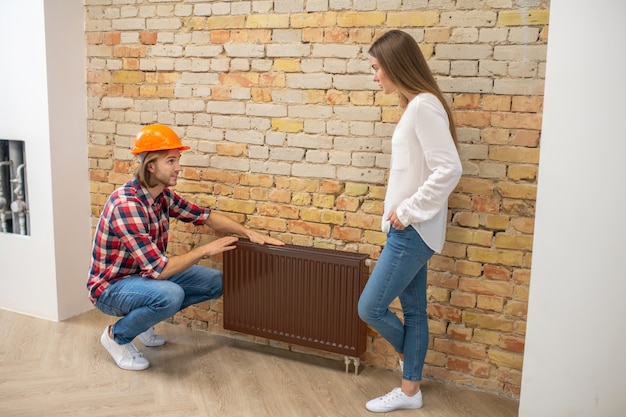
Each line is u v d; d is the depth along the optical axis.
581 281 2.46
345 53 3.10
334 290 3.12
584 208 2.41
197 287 3.40
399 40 2.57
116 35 3.69
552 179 2.44
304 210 3.34
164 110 3.63
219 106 3.47
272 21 3.25
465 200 2.96
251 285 3.34
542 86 2.73
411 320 2.88
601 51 2.30
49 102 3.61
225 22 3.37
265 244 3.29
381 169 3.11
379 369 3.30
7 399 2.88
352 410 2.87
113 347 3.26
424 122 2.50
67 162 3.77
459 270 3.03
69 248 3.84
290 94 3.27
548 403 2.59
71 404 2.86
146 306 3.12
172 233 3.73
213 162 3.54
